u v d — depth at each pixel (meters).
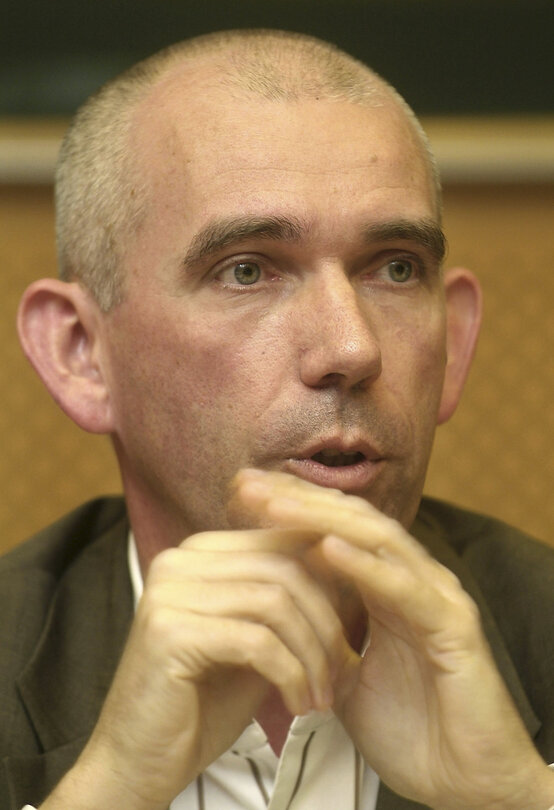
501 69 8.41
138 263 4.21
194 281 4.03
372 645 3.46
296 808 3.98
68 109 8.40
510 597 4.95
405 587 3.17
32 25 8.38
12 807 4.05
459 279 5.01
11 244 8.62
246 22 8.34
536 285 8.72
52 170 8.39
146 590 3.32
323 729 3.85
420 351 4.12
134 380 4.28
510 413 8.77
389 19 8.39
